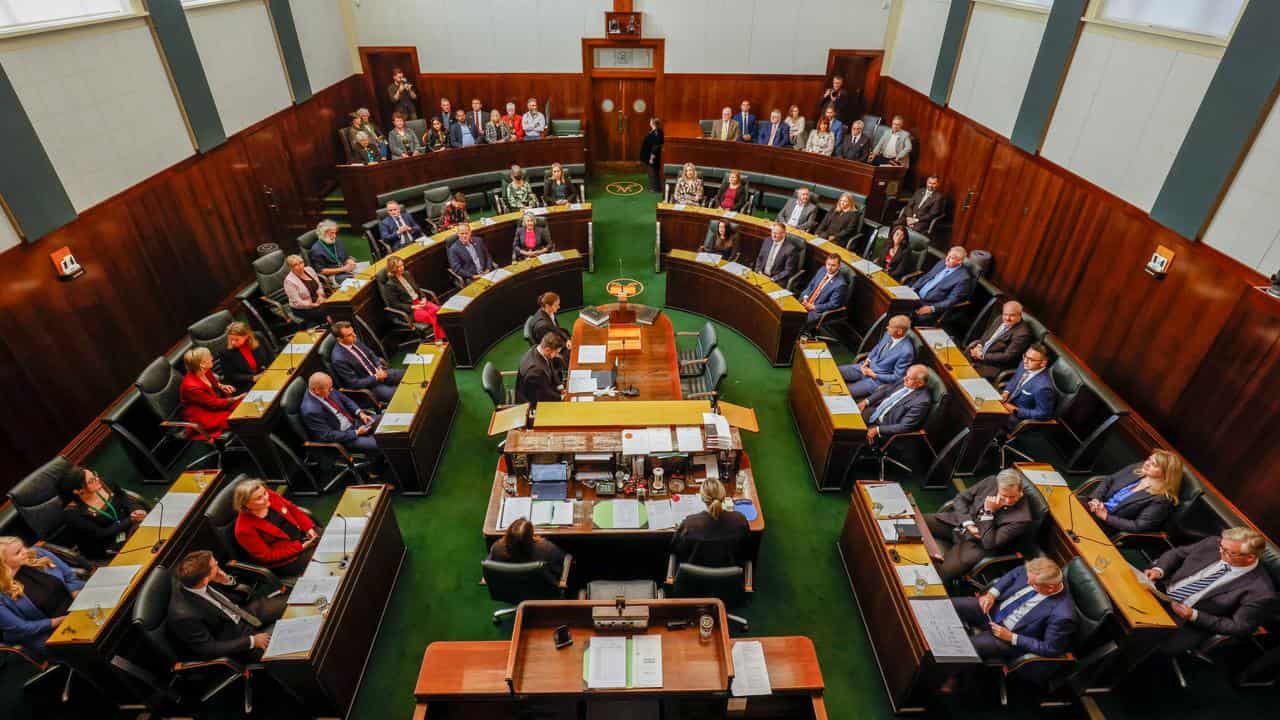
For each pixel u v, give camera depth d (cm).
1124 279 704
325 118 1223
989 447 682
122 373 734
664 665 403
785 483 677
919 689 451
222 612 463
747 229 1010
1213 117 584
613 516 520
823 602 559
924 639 430
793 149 1225
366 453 648
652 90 1414
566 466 544
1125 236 702
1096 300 748
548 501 532
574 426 553
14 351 602
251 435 628
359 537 501
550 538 513
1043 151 851
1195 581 477
